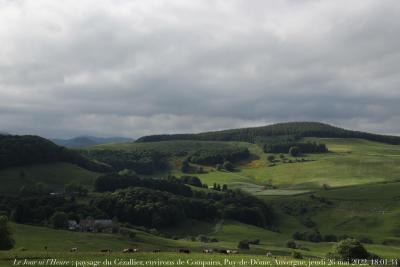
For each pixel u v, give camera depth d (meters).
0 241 113.81
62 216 185.00
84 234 161.12
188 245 168.25
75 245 136.12
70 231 166.12
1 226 114.94
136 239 167.50
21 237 140.88
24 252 82.56
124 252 90.94
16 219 193.00
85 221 188.38
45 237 145.12
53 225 183.00
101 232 177.38
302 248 187.12
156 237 184.88
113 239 158.75
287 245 194.75
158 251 95.38
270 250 166.25
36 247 126.31
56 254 80.88
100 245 141.62
